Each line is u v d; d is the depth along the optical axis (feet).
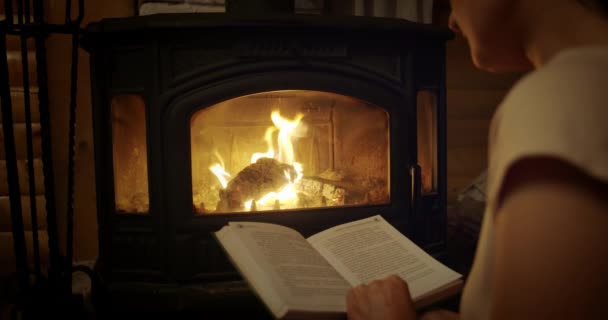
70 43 5.73
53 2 5.64
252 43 4.35
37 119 5.64
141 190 4.71
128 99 4.58
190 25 4.18
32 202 4.29
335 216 4.65
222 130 4.70
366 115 4.87
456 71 7.07
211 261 4.48
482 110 7.23
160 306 4.39
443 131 5.09
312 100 4.77
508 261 0.93
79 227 5.92
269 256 2.56
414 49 4.73
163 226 4.44
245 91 4.38
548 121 0.92
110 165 4.56
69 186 4.34
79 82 5.78
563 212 0.87
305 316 2.15
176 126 4.36
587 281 0.85
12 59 5.49
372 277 2.72
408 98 4.74
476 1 1.34
